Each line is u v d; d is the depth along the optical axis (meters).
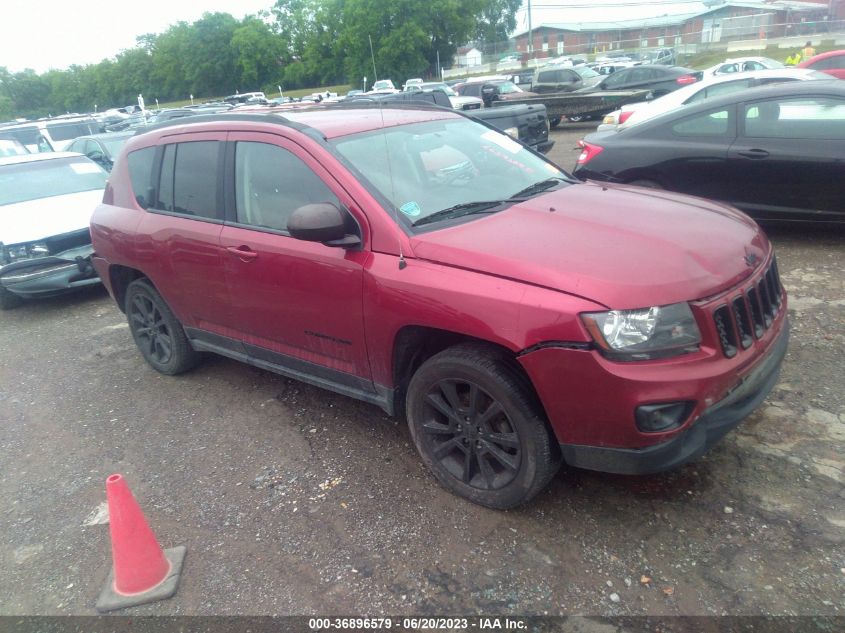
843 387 3.71
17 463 4.07
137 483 3.67
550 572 2.68
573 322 2.49
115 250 4.75
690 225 3.04
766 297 2.95
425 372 3.07
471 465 3.09
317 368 3.65
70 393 5.01
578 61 44.91
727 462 3.19
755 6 60.47
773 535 2.72
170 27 73.88
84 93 84.69
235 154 3.86
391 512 3.15
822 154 5.68
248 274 3.72
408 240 3.03
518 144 4.33
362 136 3.60
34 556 3.18
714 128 6.27
